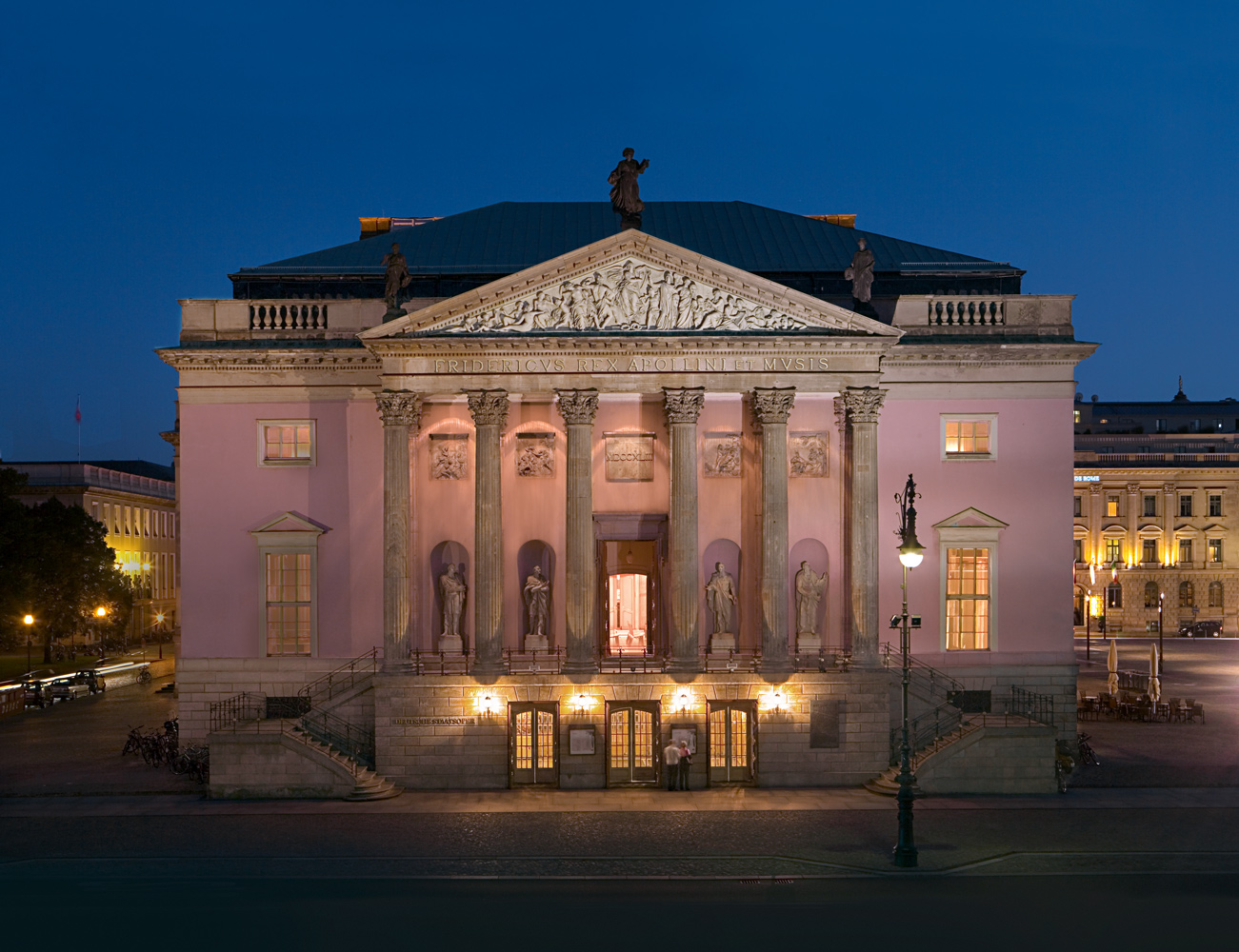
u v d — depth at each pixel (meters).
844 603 52.03
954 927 30.36
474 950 28.64
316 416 53.91
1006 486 53.88
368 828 41.66
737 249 60.62
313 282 57.88
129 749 55.69
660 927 30.39
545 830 41.38
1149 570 133.62
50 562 102.56
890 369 53.81
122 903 32.56
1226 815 43.19
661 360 49.91
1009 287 58.88
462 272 57.69
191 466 54.00
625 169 50.38
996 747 46.88
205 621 53.72
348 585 53.56
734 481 53.12
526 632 52.78
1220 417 159.00
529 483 53.22
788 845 39.12
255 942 29.33
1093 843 39.06
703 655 51.47
